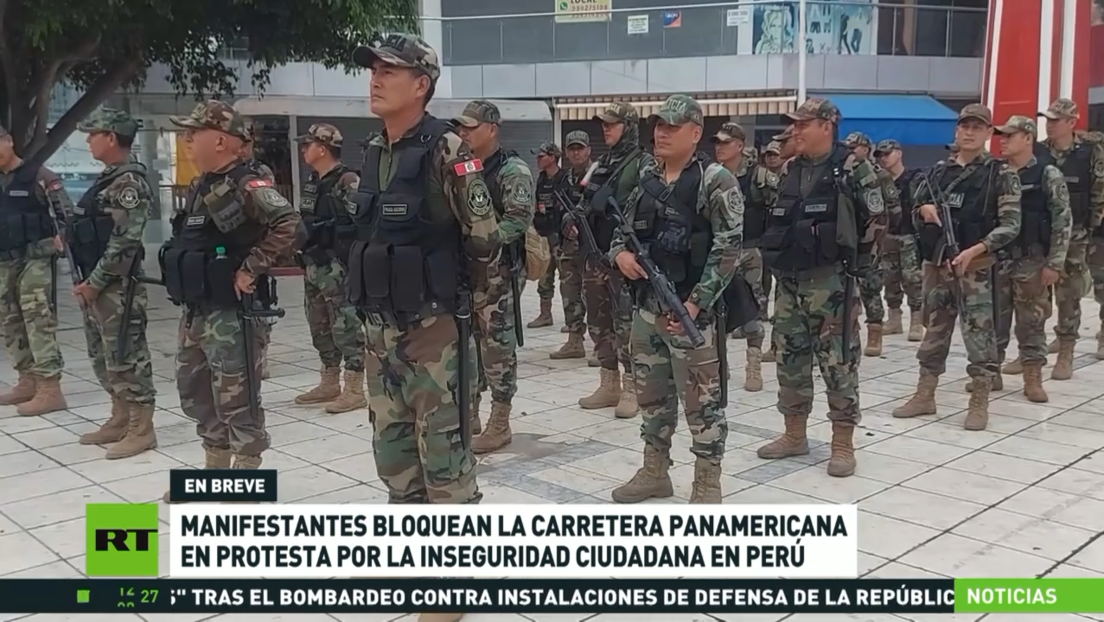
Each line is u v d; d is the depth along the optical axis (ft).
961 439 17.98
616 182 17.24
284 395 22.17
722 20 53.78
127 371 16.89
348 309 19.98
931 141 52.47
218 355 13.74
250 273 13.25
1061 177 19.40
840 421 15.87
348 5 30.83
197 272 13.39
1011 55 34.63
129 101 44.93
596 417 19.90
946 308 19.08
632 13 55.06
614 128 17.37
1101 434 18.20
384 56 10.12
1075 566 12.17
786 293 16.14
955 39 57.47
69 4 26.76
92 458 17.19
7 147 19.75
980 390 18.56
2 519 14.11
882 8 55.42
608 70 55.52
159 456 17.25
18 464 16.84
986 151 18.47
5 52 30.78
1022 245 19.79
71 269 17.04
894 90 56.18
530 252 16.40
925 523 13.64
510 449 17.60
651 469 14.58
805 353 16.40
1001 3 34.81
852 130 50.57
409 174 10.25
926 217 18.75
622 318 18.90
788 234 15.61
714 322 13.34
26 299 20.12
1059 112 22.29
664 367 14.02
